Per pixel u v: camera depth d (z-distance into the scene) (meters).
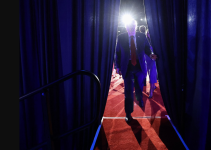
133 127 2.23
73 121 1.86
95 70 1.82
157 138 1.94
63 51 1.77
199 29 1.66
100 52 1.81
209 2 1.59
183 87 1.88
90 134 1.88
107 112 2.84
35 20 1.77
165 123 2.30
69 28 1.70
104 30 1.74
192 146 1.84
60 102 1.87
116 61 2.27
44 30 1.72
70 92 1.81
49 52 1.78
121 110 2.93
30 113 1.87
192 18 1.69
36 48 1.83
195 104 1.79
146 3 1.77
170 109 1.96
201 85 1.72
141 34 2.15
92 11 1.70
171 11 1.78
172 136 1.97
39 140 1.95
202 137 1.77
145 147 1.78
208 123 1.74
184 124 1.94
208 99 1.72
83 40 1.76
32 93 1.07
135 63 2.10
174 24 1.79
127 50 2.13
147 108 2.92
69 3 1.66
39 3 1.69
